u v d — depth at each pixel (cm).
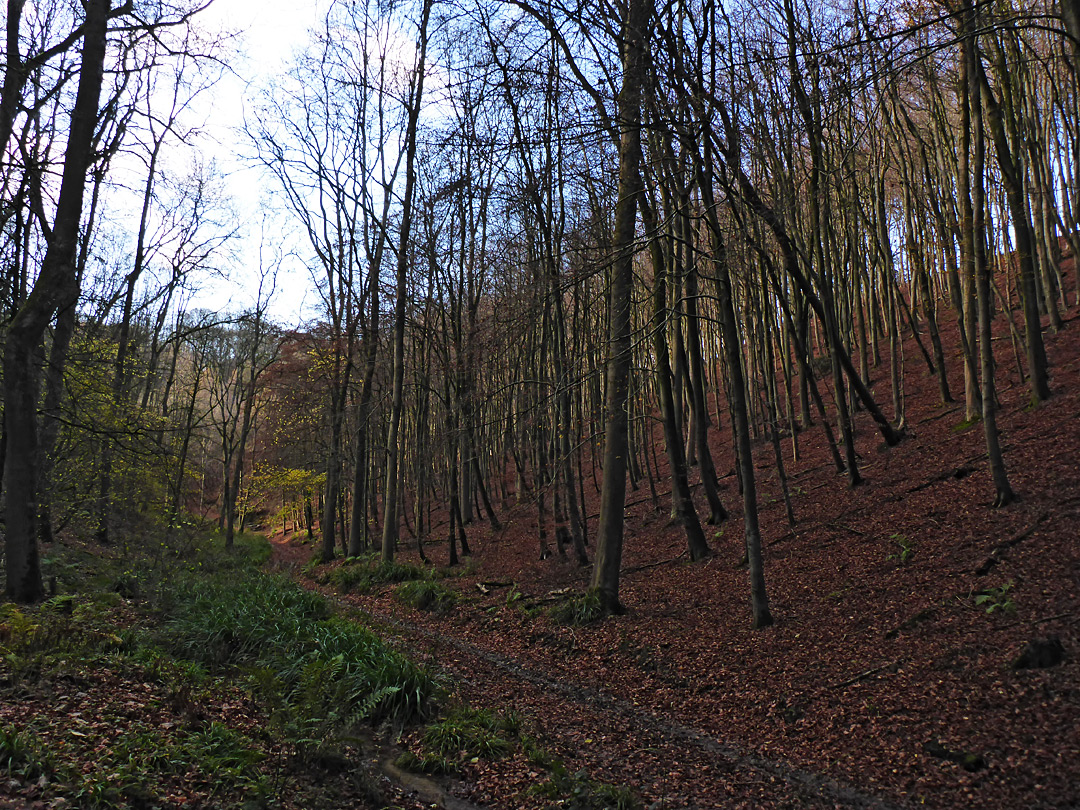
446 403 1928
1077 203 1658
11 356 938
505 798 582
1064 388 1375
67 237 962
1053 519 938
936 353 1745
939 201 1880
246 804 472
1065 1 604
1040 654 668
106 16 988
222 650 859
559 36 985
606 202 1237
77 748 489
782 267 1884
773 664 873
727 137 977
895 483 1362
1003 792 526
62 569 1230
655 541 1698
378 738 687
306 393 3023
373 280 2320
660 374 1441
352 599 1700
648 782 631
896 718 674
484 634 1267
